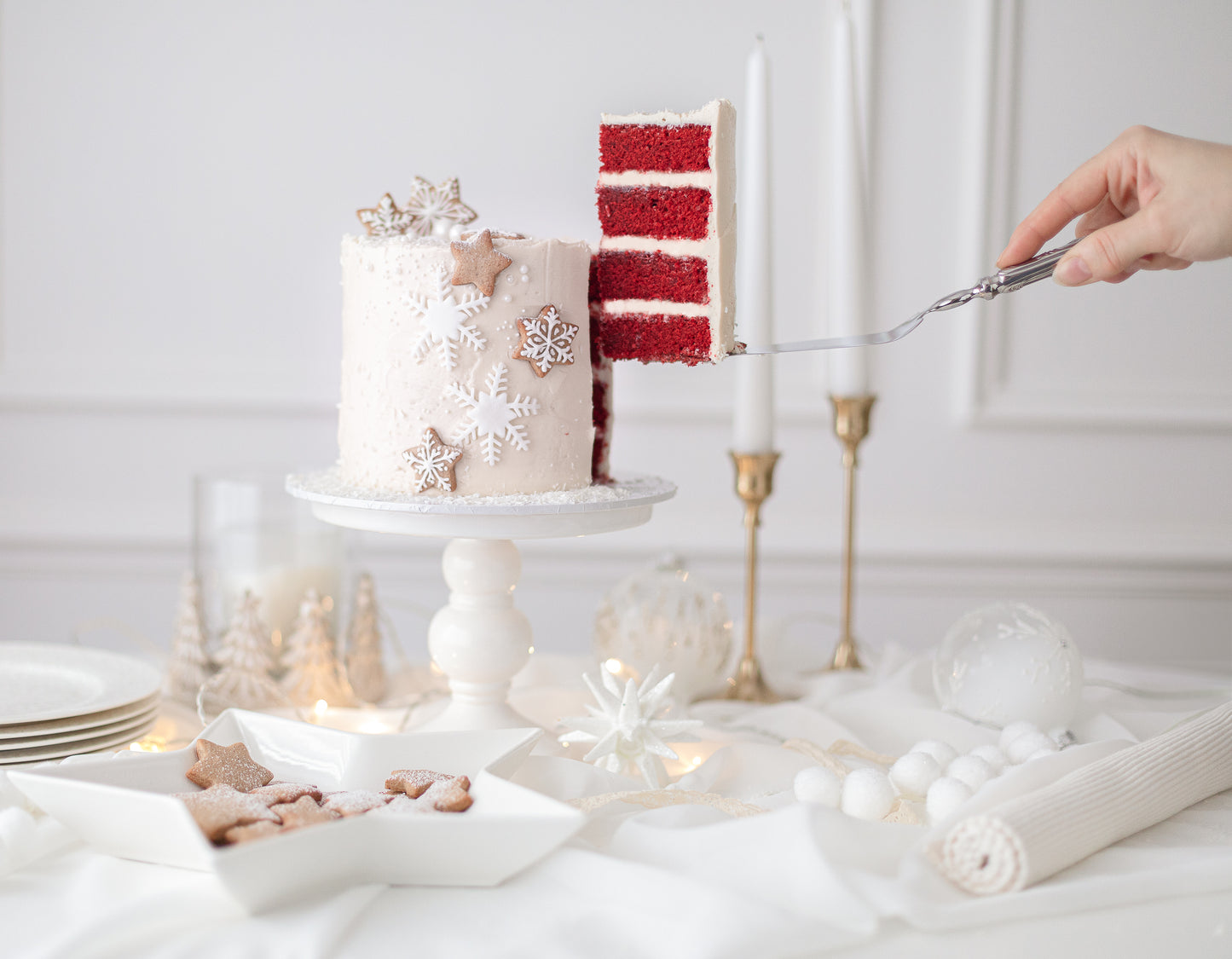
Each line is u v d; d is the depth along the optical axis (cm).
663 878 102
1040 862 104
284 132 210
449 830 101
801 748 121
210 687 132
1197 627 225
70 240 212
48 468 216
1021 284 121
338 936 100
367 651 142
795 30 208
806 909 101
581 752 122
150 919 100
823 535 218
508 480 120
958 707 129
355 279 122
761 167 142
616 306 124
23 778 104
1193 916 104
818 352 215
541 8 208
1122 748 115
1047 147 210
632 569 221
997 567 222
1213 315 215
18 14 206
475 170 211
